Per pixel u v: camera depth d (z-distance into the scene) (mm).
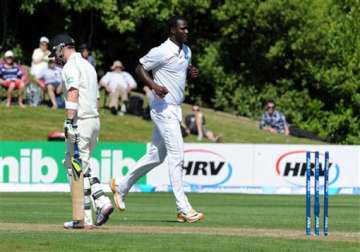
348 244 34875
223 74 131000
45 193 79562
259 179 84875
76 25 131500
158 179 84000
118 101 107688
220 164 84688
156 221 45750
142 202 67125
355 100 124500
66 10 127000
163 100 43750
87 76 40000
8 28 128375
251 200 73188
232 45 131875
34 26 130250
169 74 43656
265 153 84875
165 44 43688
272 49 127625
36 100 105375
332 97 129375
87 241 34469
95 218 44875
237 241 35125
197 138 104500
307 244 34594
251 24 129125
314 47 127500
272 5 126312
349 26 126625
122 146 83562
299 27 127312
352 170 85562
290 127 118688
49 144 83188
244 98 130500
